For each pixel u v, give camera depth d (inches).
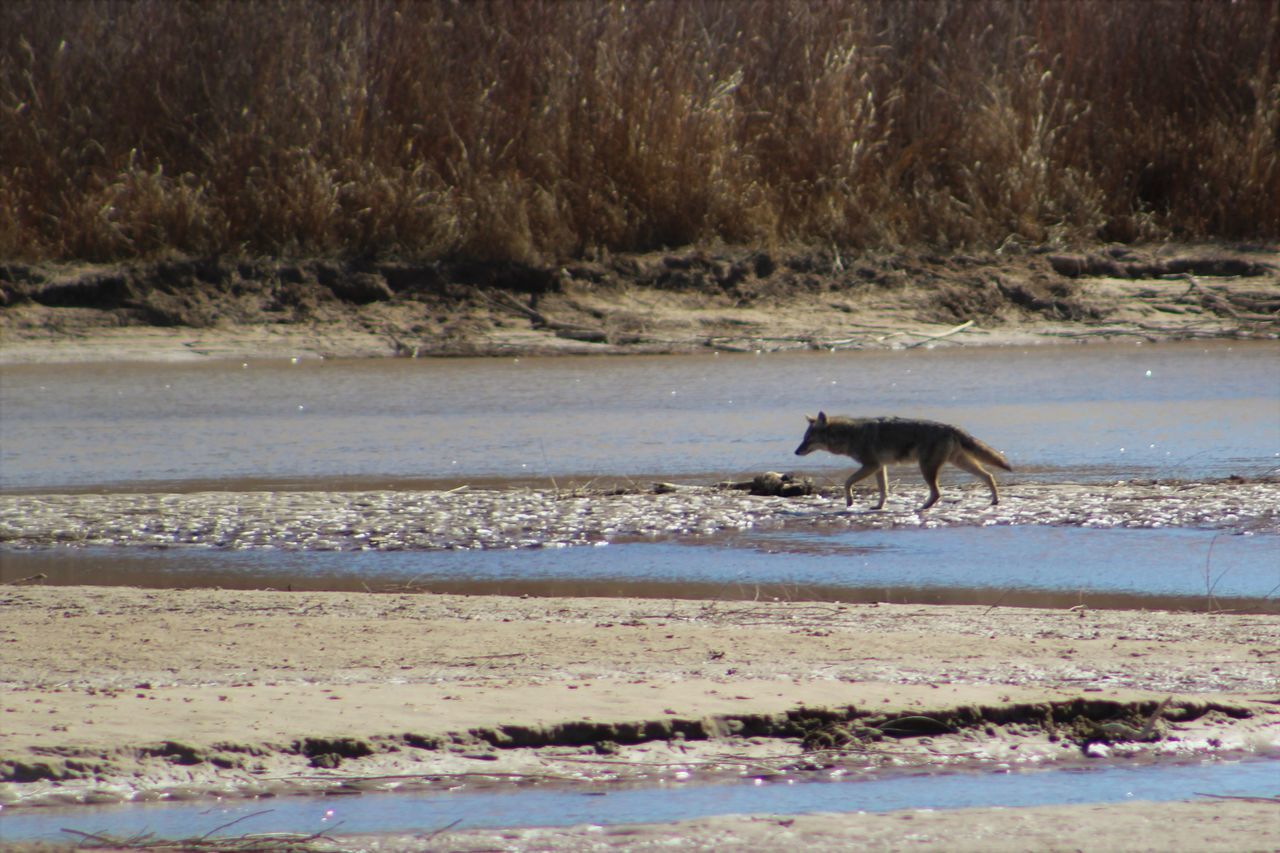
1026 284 3240.7
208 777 764.6
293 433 2122.3
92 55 3376.0
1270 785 779.4
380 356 2925.7
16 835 700.0
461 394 2477.9
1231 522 1498.5
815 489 1717.5
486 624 1091.3
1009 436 2058.3
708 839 692.1
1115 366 2714.1
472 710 840.3
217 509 1598.2
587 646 1015.0
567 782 778.2
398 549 1437.0
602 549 1433.3
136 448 2005.4
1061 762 817.5
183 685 913.5
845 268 3307.1
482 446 2015.3
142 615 1127.6
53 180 3213.6
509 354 2950.3
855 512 1601.9
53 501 1654.8
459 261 3211.1
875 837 692.1
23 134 3216.0
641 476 1815.9
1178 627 1085.1
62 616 1122.7
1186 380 2541.8
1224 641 1035.9
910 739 834.2
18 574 1342.3
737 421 2219.5
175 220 3161.9
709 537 1483.8
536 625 1087.6
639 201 3368.6
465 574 1330.0
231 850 682.2
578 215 3326.8
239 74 3353.8
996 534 1482.5
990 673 941.8
